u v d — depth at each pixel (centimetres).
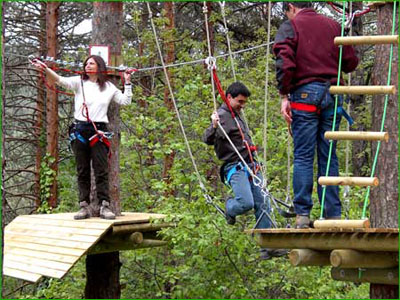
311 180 446
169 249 877
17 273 633
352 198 722
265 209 546
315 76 443
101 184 698
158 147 823
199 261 735
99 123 684
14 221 770
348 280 475
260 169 552
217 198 718
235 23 1374
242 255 734
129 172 977
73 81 685
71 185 1243
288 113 471
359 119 930
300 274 715
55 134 1256
